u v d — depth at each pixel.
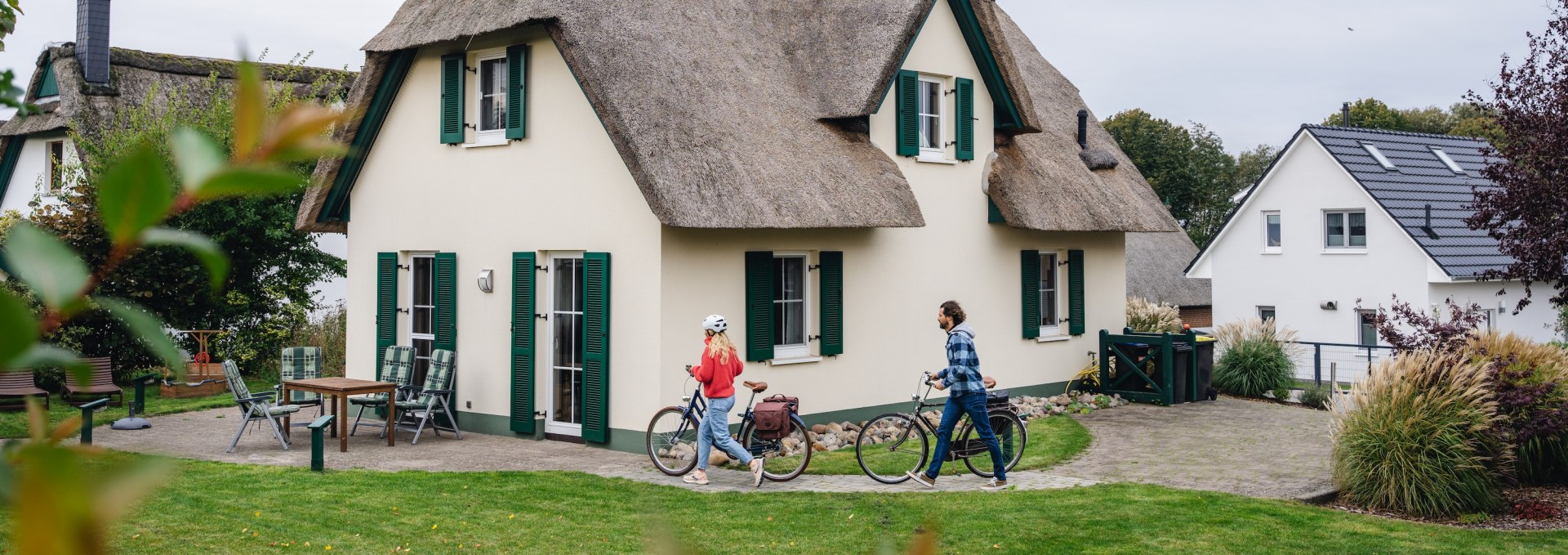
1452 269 29.62
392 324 16.44
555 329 15.05
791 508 10.88
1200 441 15.27
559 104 14.55
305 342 22.22
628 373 13.98
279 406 14.28
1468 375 11.77
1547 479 12.88
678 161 13.29
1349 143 32.84
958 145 17.42
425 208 16.16
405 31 15.65
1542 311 32.72
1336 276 32.25
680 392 13.87
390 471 12.52
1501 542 10.02
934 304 17.17
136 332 0.77
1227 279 34.88
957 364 11.88
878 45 15.59
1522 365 12.81
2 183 29.23
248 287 22.08
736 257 14.55
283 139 0.73
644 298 13.74
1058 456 13.91
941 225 17.23
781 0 17.05
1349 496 11.83
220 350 21.39
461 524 10.02
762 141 14.37
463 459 13.46
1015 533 10.00
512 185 15.12
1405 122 58.84
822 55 16.08
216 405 18.28
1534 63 13.34
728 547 9.42
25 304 0.66
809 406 15.36
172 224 20.34
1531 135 13.16
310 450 13.94
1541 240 12.98
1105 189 19.52
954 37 17.39
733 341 14.53
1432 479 11.25
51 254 0.70
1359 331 31.78
